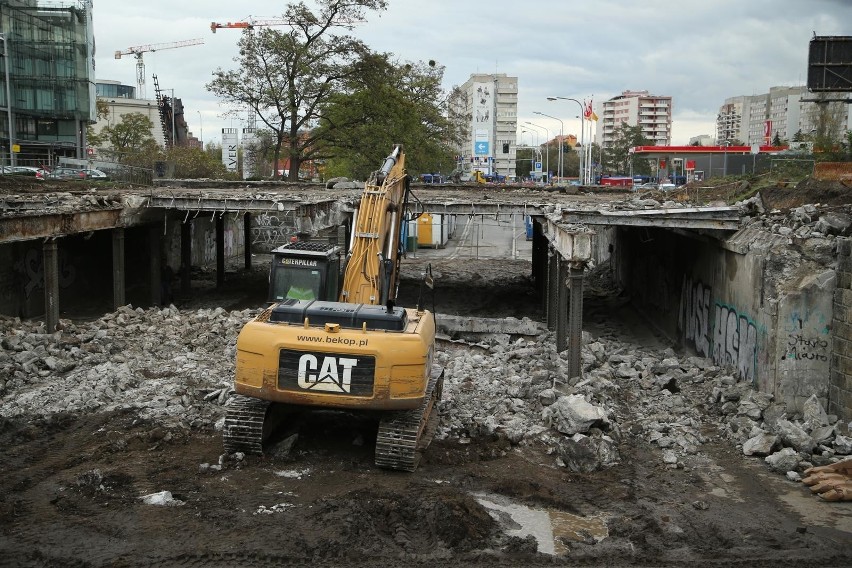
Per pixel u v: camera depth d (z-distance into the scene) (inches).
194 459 512.1
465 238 2517.2
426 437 542.0
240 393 493.0
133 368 743.7
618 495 491.2
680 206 1039.6
